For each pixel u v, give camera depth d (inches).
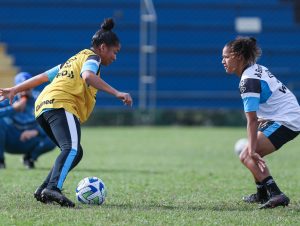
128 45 4109.3
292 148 2699.3
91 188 1073.5
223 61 1106.7
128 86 4069.9
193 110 4131.4
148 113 4077.3
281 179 1558.8
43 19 4136.3
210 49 4188.0
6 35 4092.0
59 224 885.8
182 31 4190.5
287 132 1077.1
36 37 4121.6
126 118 4055.1
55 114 1042.1
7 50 4065.0
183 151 2474.2
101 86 1011.3
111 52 1075.9
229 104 4151.1
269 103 1080.2
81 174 1617.9
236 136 3272.6
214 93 4138.8
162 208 1048.2
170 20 4197.8
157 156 2261.3
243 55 1082.1
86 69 1023.0
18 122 1770.4
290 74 4227.4
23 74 1715.1
